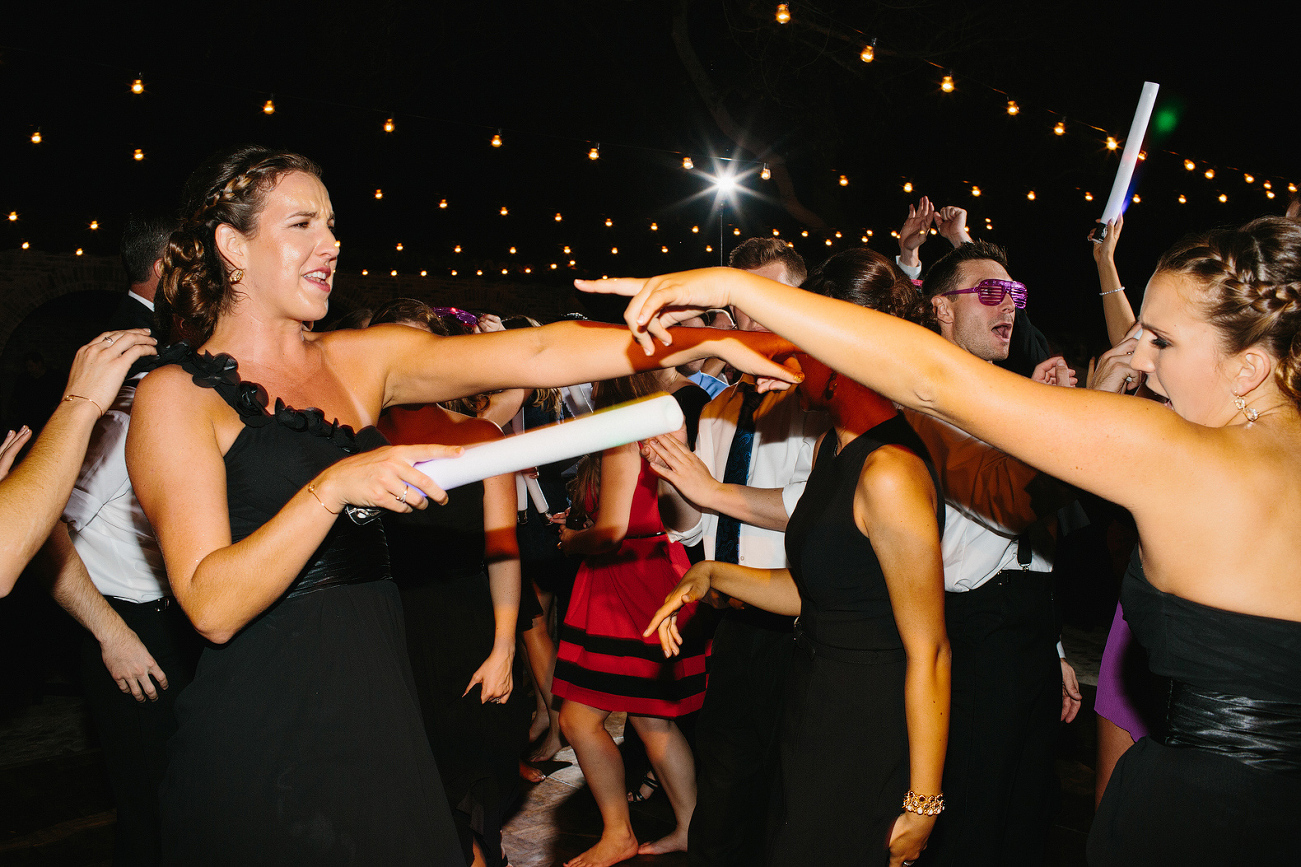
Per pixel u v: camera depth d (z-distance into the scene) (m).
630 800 3.79
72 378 1.71
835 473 1.89
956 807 2.30
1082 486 1.23
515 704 2.69
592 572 3.17
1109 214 3.18
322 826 1.36
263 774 1.36
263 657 1.39
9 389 15.35
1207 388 1.33
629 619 3.07
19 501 1.57
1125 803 1.36
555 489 4.32
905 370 1.22
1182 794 1.28
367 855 1.38
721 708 2.61
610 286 1.37
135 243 2.95
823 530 1.86
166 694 2.44
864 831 1.80
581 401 4.63
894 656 1.83
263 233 1.50
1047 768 2.44
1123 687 2.32
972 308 2.96
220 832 1.35
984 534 2.35
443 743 2.50
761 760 2.57
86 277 12.24
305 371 1.59
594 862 3.12
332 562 1.46
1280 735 1.22
